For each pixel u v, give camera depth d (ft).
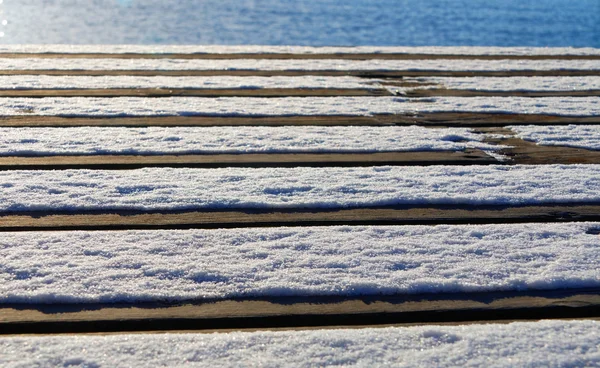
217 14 49.93
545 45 32.71
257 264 4.64
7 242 4.84
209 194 5.87
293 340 3.86
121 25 43.68
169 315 4.09
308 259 4.74
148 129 7.79
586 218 5.69
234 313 4.14
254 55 12.70
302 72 11.24
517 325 4.08
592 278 4.56
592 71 11.78
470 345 3.85
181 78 10.59
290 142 7.43
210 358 3.68
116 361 3.63
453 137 7.78
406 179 6.37
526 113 8.88
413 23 43.98
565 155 7.27
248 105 8.96
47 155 6.82
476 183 6.31
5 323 3.97
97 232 5.06
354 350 3.79
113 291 4.26
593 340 3.92
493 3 61.62
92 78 10.39
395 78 10.91
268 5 57.26
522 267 4.70
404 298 4.35
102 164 6.63
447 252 4.90
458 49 13.64
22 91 9.45
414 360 3.72
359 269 4.61
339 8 54.75
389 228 5.28
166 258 4.68
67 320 4.01
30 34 39.86
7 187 5.87
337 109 8.87
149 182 6.10
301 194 5.94
